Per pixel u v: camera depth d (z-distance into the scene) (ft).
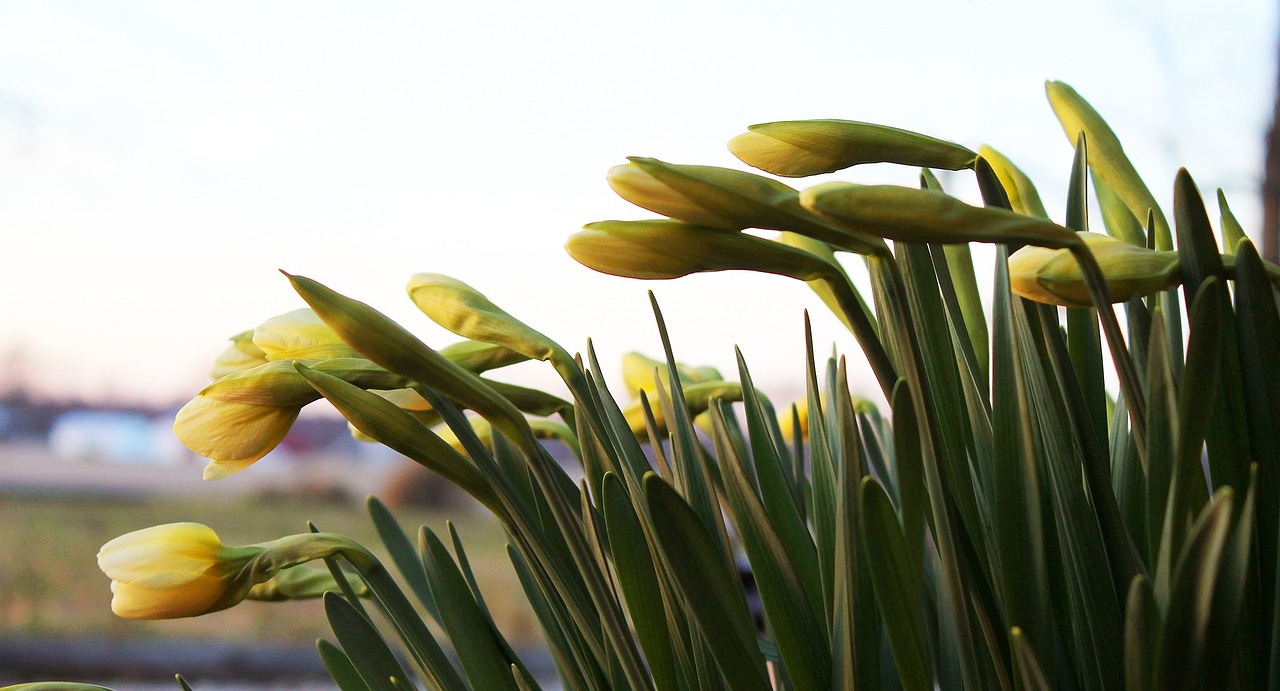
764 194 1.78
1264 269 1.78
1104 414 1.97
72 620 16.19
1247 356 1.79
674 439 2.01
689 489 2.00
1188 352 1.68
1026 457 1.82
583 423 2.03
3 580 18.08
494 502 1.99
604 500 1.87
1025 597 1.82
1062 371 1.85
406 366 1.87
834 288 1.82
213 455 2.05
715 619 1.75
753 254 1.81
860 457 1.78
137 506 29.37
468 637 2.11
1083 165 1.99
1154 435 1.77
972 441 1.98
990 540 1.92
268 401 2.03
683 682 2.00
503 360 2.10
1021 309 1.89
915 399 1.79
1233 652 1.65
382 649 2.10
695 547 1.75
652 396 2.43
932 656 2.06
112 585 2.04
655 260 1.81
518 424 1.92
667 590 1.94
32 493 31.83
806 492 2.40
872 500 1.71
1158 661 1.65
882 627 2.13
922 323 1.92
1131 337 1.96
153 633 15.90
